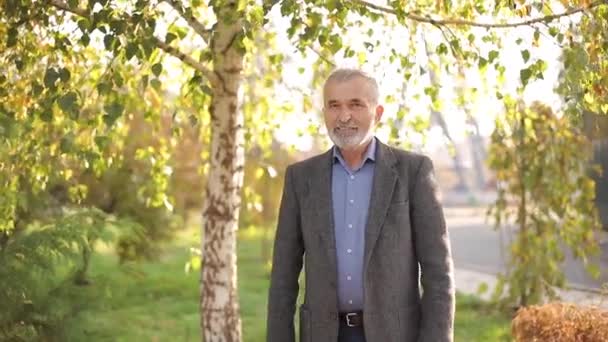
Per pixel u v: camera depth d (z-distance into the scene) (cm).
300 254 282
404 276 264
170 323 800
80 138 488
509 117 536
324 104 271
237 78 454
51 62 398
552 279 740
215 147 461
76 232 467
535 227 738
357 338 267
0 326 451
